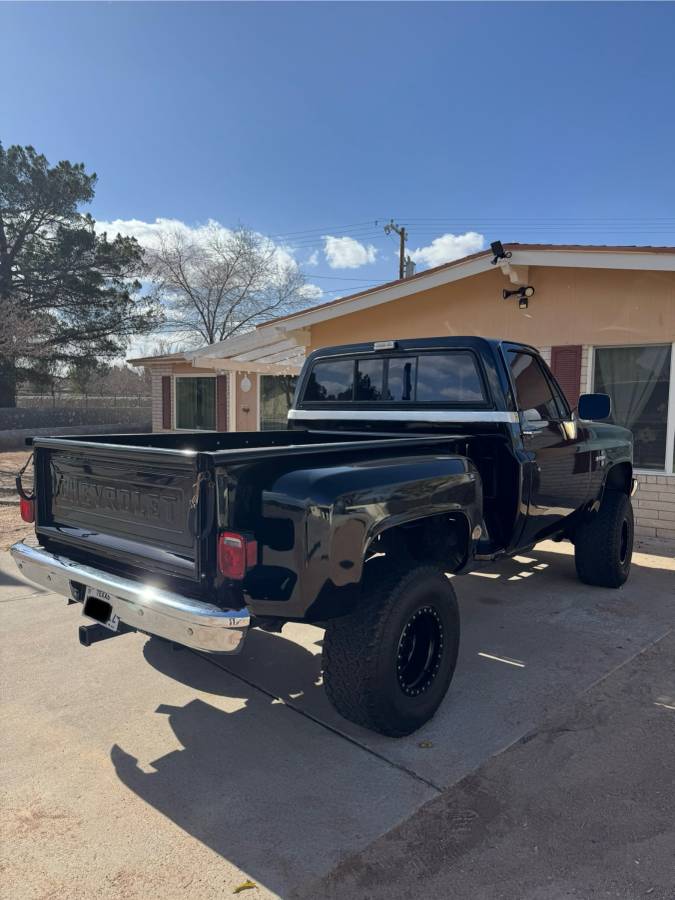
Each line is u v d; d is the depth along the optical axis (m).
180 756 2.97
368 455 3.18
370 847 2.38
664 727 3.25
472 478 3.56
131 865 2.28
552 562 6.48
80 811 2.57
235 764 2.91
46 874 2.23
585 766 2.90
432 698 3.23
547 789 2.73
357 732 3.20
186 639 2.59
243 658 4.08
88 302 25.77
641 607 5.09
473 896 2.14
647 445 7.43
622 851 2.35
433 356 4.35
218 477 2.57
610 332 7.48
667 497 7.25
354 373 4.82
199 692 3.61
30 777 2.79
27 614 4.77
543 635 4.50
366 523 2.84
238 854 2.34
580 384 7.73
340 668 2.96
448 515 3.53
